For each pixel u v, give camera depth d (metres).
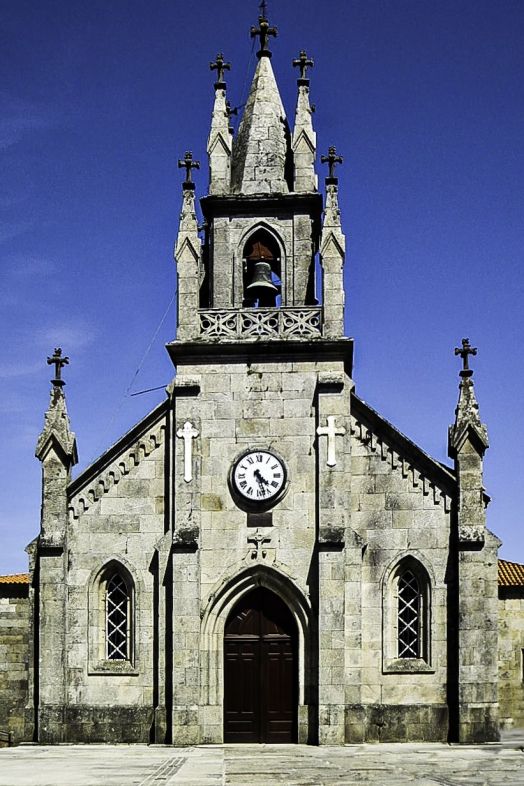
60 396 43.47
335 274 43.06
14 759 35.94
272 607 41.78
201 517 41.81
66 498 42.56
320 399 41.97
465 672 40.06
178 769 32.38
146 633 41.62
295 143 45.03
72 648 41.72
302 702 40.50
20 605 48.91
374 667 40.69
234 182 45.59
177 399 42.38
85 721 41.12
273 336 42.59
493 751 37.72
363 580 41.28
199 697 40.53
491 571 40.56
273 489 41.66
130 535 42.34
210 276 44.78
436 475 41.69
